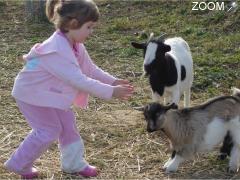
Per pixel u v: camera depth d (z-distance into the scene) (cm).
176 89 809
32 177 612
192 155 639
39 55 567
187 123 631
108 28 1389
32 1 1506
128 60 1139
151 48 796
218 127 630
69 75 558
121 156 685
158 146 716
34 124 591
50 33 1389
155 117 620
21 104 591
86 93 603
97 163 662
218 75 1002
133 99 913
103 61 1139
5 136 743
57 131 595
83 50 606
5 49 1231
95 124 796
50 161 664
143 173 639
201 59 1090
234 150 640
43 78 573
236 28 1309
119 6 1584
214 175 631
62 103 576
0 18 1547
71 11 554
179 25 1377
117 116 833
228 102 639
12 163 596
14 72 1061
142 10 1535
